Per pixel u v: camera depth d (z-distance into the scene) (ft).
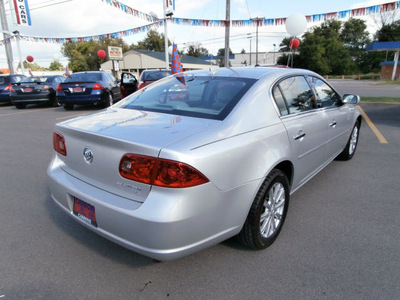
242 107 7.84
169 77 11.14
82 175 7.66
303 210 10.78
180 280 7.32
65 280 7.34
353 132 15.90
